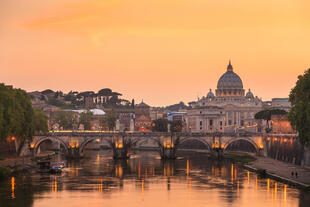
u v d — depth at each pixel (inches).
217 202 6722.4
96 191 7445.9
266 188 7632.9
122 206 6510.8
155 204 6628.9
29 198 6879.9
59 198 6919.3
